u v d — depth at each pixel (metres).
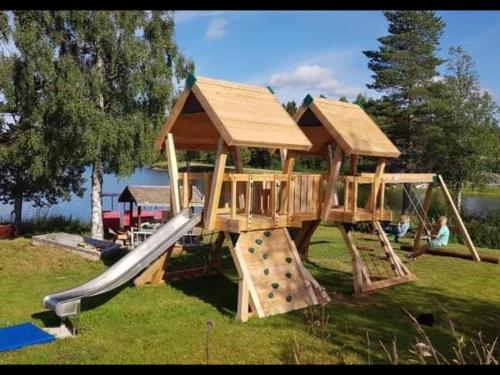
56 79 15.86
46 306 7.44
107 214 21.88
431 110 30.88
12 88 15.98
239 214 9.65
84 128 16.11
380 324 7.92
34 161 16.66
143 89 17.02
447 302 9.36
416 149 32.88
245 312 8.03
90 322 7.76
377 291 10.09
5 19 15.70
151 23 17.36
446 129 26.45
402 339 7.21
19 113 17.44
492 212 22.30
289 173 10.23
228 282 10.62
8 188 19.42
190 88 8.73
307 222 11.92
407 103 35.44
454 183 26.02
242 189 10.65
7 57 16.05
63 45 16.75
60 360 6.24
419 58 35.62
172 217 9.56
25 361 6.19
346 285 10.58
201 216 9.12
